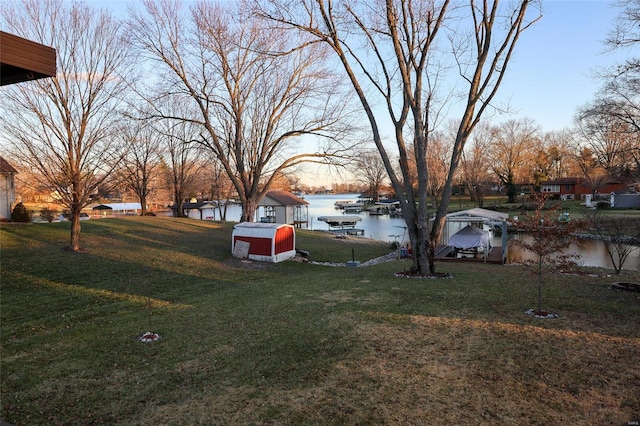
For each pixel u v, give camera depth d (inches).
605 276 572.7
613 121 1143.6
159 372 253.8
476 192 2701.8
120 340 318.0
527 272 614.5
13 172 1043.9
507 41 549.0
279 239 797.9
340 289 484.7
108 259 660.7
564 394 202.2
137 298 476.4
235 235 813.2
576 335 284.8
